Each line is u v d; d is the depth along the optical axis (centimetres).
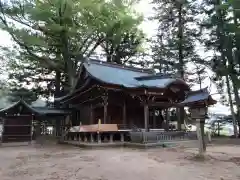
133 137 1543
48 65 2808
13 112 1983
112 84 1698
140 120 2052
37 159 1075
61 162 958
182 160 944
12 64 3009
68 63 2755
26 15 2417
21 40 2397
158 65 3275
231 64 2511
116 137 1788
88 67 1980
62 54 2783
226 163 869
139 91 1642
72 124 2697
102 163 898
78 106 2450
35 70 3253
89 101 2100
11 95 3259
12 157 1164
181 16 3041
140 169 771
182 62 2995
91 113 2066
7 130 1942
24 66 3102
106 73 2009
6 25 2377
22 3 2414
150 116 2156
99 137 1587
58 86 3281
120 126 1755
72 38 2764
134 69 2448
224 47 2498
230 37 2430
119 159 990
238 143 1830
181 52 2988
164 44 3228
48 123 3281
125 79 1964
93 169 782
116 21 2670
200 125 1069
